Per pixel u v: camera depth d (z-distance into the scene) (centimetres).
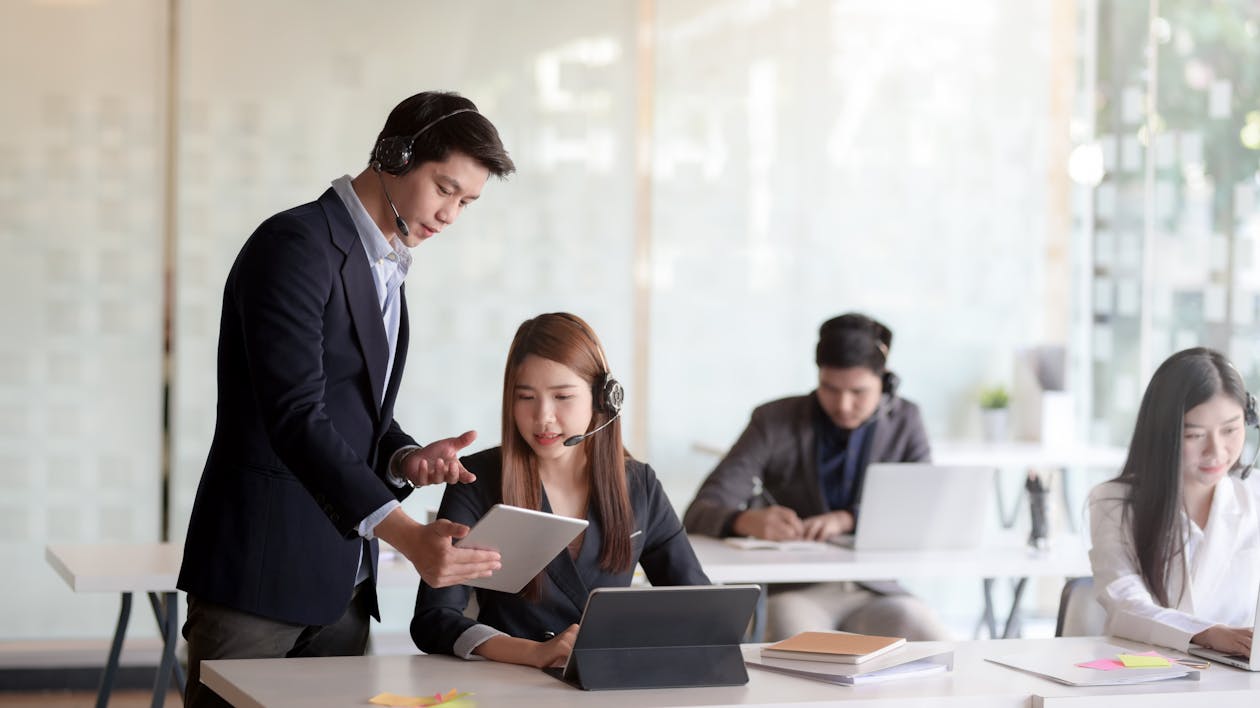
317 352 223
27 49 494
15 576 502
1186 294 529
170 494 514
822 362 394
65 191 500
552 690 211
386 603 538
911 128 582
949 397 592
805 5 569
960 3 585
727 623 219
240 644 231
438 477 240
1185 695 220
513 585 230
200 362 514
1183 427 282
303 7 517
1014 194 593
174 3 505
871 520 364
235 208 514
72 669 489
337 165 521
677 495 565
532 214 545
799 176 571
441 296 538
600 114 549
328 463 214
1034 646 255
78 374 505
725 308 566
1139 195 559
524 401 259
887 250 582
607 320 554
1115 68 575
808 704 205
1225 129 507
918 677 225
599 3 546
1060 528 596
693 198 561
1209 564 287
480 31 535
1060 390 577
